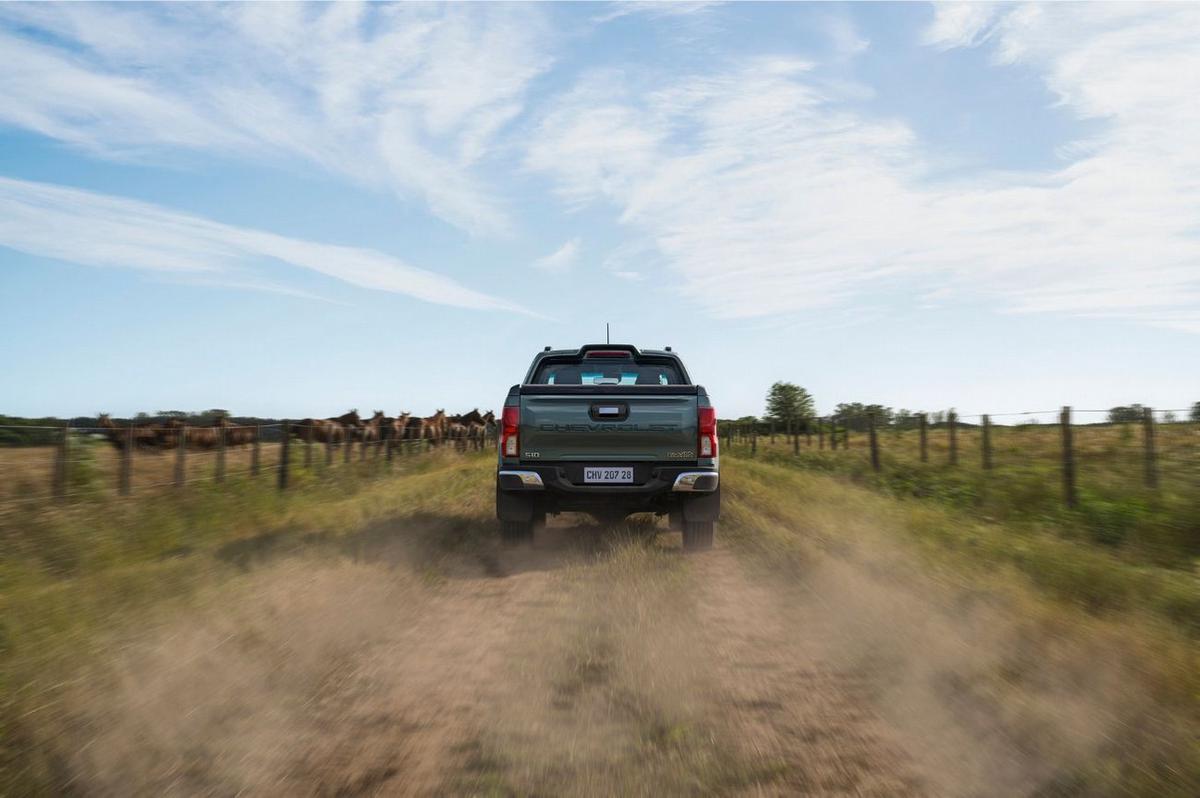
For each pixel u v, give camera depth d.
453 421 45.09
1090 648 3.94
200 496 10.61
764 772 2.74
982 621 4.56
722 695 3.58
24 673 3.62
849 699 3.52
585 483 7.38
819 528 8.48
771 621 4.96
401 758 2.88
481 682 3.77
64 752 2.88
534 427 7.42
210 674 3.78
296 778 2.72
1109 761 2.75
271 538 7.87
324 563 6.46
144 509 9.20
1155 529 7.70
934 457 19.30
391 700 3.52
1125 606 5.09
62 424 9.73
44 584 5.95
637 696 3.51
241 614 4.70
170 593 5.29
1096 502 9.33
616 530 9.21
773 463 24.84
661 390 7.45
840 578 5.80
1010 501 10.37
